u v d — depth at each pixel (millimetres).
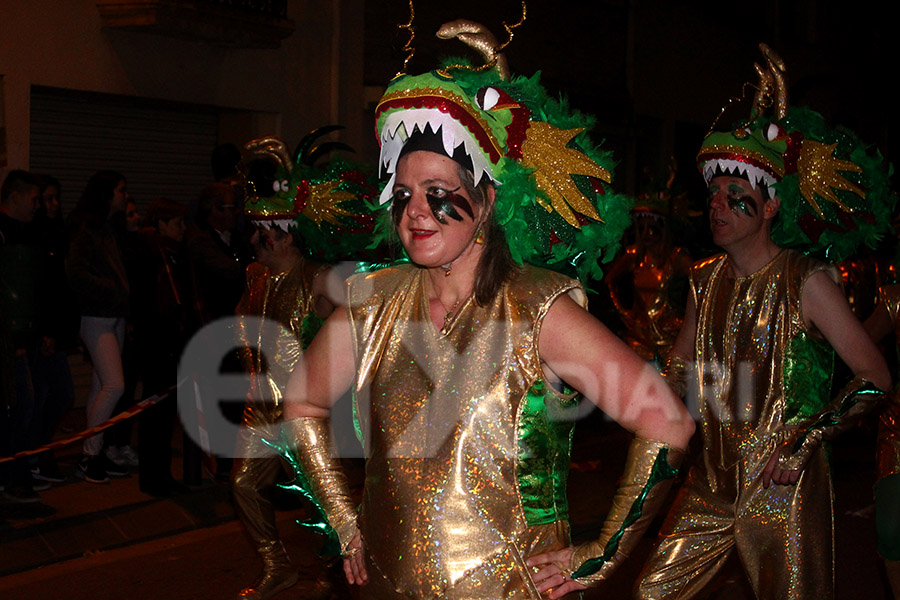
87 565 5293
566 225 2469
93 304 6418
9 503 5926
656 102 17016
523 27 14047
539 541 2254
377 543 2322
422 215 2246
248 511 4543
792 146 3691
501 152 2303
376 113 2352
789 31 20984
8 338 5570
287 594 4836
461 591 2205
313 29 11133
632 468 2256
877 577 5309
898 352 4508
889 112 24391
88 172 9570
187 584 5039
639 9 16375
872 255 9508
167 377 6332
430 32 12500
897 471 4004
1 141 8430
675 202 8281
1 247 5719
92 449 6574
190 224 6793
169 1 8977
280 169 4562
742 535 3463
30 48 8547
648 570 3572
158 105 10102
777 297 3520
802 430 3354
